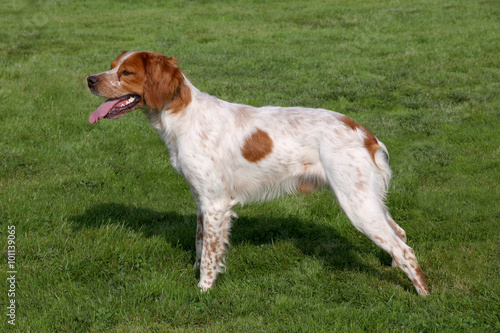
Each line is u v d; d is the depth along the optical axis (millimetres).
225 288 3684
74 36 14445
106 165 5945
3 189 5191
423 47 12375
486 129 7004
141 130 7137
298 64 11078
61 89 8672
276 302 3506
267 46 13008
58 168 5812
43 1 20906
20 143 6383
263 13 18031
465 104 8125
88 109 7875
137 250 4137
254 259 4125
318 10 18250
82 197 5152
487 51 11617
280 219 4852
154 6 20406
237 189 3686
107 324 3291
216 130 3568
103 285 3721
